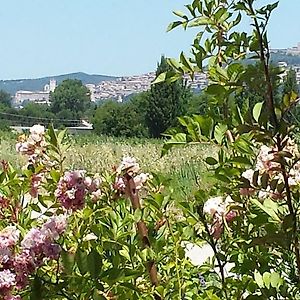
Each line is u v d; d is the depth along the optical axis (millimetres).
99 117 54656
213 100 2703
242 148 2512
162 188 3467
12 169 3443
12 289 2350
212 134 2666
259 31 2352
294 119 2404
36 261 2412
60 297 2418
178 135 2672
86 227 3012
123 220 3102
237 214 2764
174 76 2891
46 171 3420
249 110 2404
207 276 3373
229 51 2873
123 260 2938
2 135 34156
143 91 49156
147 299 2809
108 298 2541
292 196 2594
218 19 2881
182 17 2900
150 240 3119
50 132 3469
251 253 2762
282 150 2359
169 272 3156
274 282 2570
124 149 24031
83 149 22391
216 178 2580
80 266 2295
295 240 2387
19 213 3273
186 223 3193
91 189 3021
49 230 2441
